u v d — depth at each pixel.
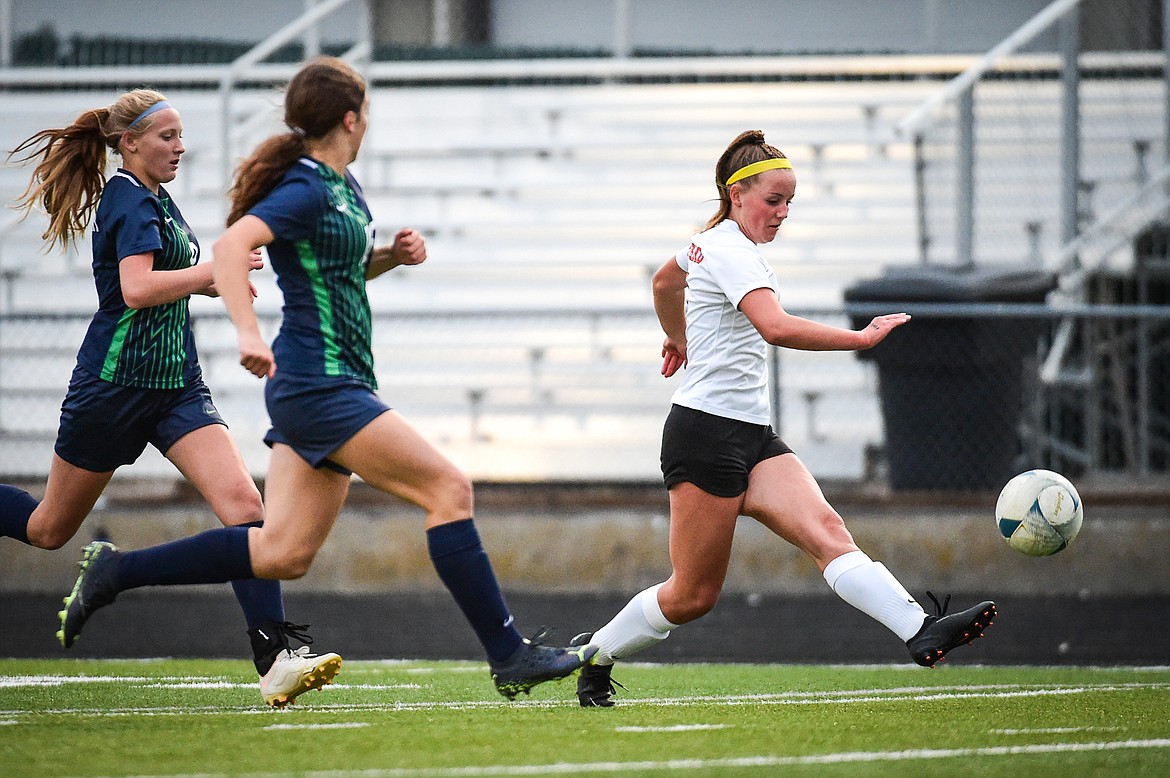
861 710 18.02
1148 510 35.94
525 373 44.75
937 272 36.69
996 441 36.38
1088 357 40.66
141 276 17.41
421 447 15.59
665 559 36.78
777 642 29.50
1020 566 35.66
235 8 59.50
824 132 52.59
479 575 15.80
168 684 21.75
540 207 51.75
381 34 62.47
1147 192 44.06
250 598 18.11
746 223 17.00
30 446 42.16
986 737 15.55
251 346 14.48
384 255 17.27
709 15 57.91
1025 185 47.31
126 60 59.12
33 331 45.31
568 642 28.98
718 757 14.09
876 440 42.47
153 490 40.25
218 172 52.53
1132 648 28.30
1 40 57.94
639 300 47.41
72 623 16.14
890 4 56.97
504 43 60.59
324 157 15.79
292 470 16.02
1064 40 42.09
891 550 35.91
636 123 54.22
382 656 27.88
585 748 14.57
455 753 14.22
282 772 13.14
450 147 54.94
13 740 15.06
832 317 37.09
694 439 16.67
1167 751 14.66
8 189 54.94
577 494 37.50
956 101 48.09
